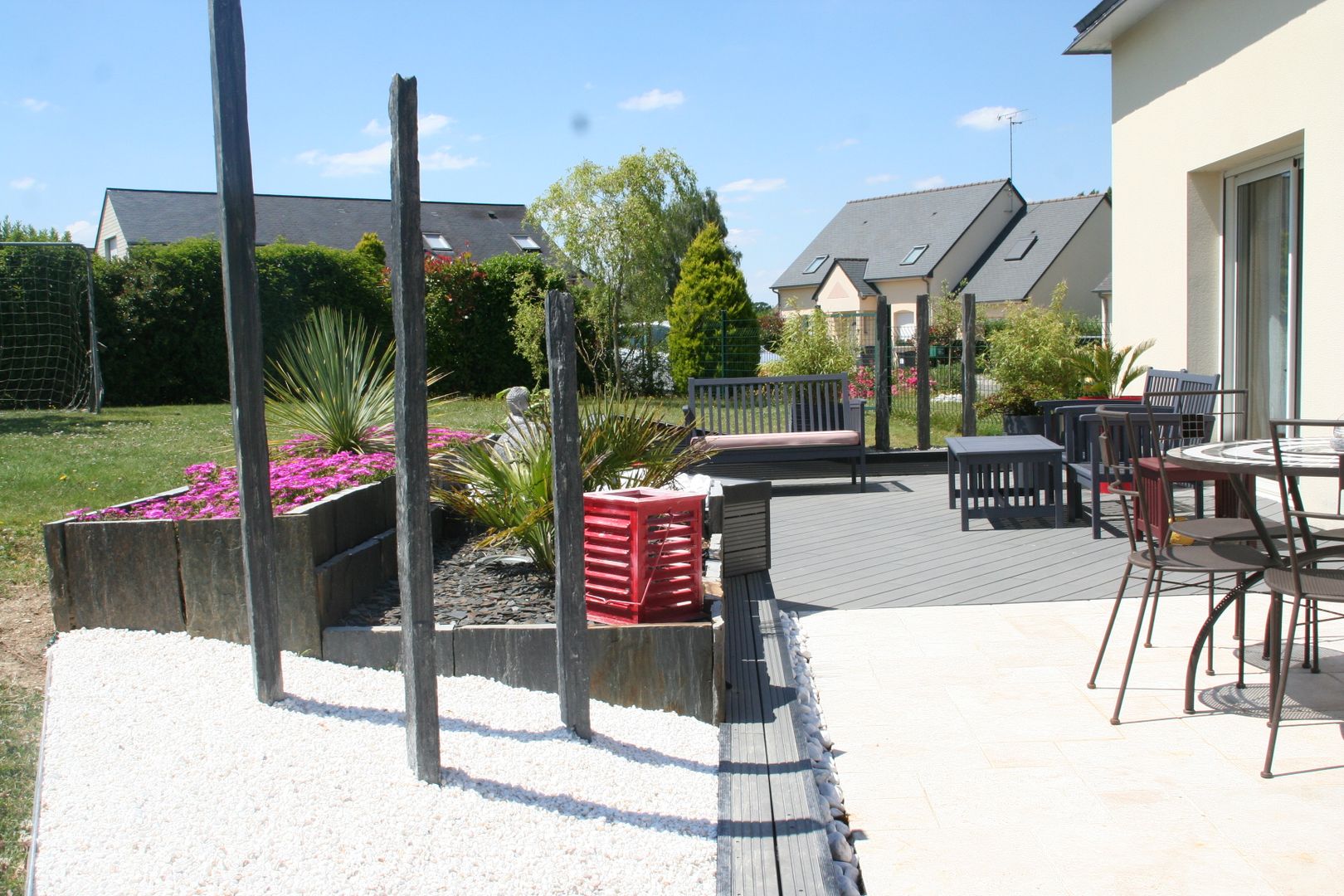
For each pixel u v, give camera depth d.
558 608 2.71
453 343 17.45
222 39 2.62
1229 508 4.27
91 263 13.27
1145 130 7.97
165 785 2.29
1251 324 7.06
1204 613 4.19
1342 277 5.49
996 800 2.57
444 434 5.66
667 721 2.96
